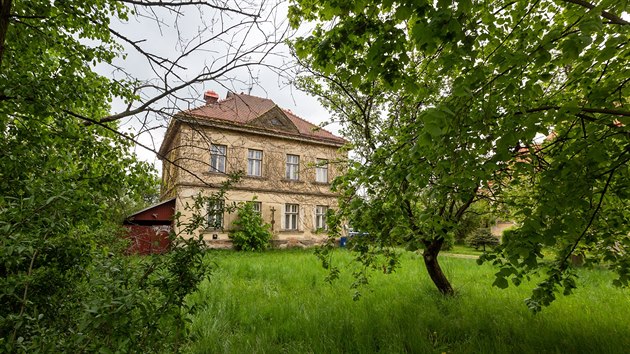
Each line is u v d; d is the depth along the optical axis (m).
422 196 4.68
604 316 5.73
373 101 6.29
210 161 16.12
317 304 6.57
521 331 5.02
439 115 2.07
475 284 8.59
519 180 4.56
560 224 3.07
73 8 3.67
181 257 2.52
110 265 2.27
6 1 2.28
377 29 2.93
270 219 21.41
